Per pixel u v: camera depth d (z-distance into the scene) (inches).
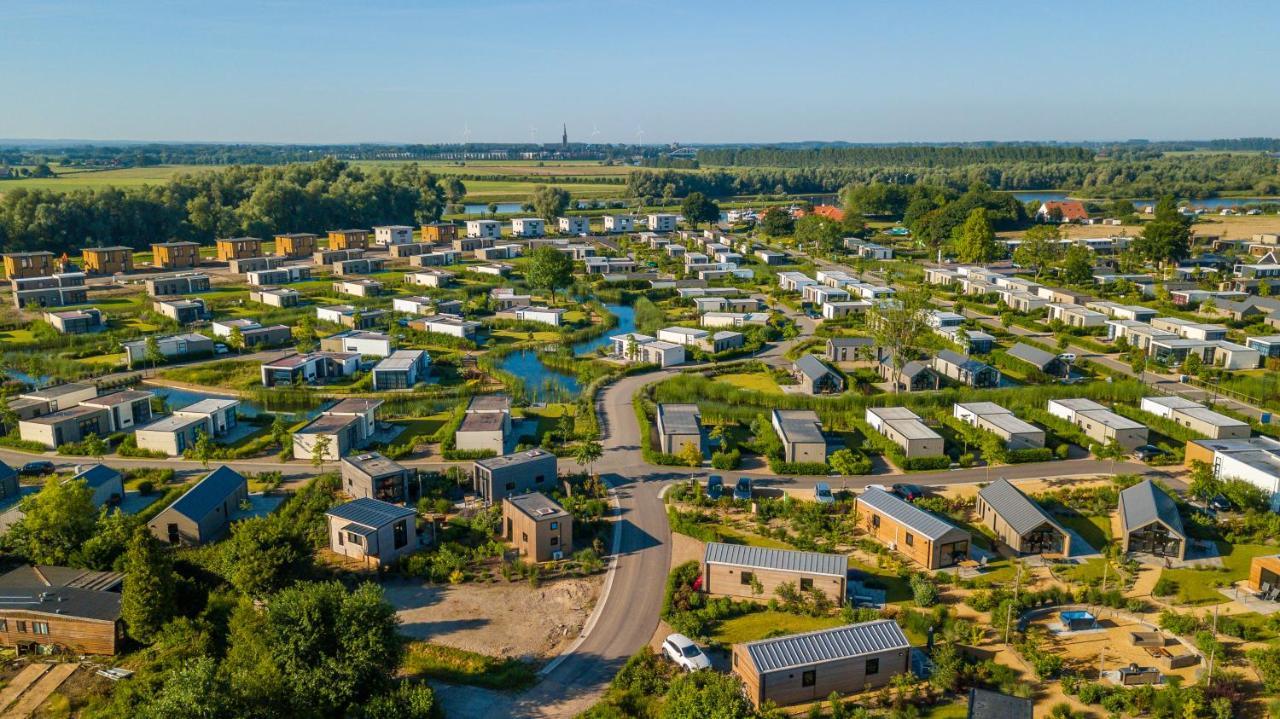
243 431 4315.9
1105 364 5556.1
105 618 2425.0
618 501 3454.7
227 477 3316.9
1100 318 6348.4
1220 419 4023.1
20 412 4156.0
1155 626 2509.8
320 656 2134.6
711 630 2544.3
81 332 6417.3
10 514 3095.5
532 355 6082.7
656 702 2161.7
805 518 3213.6
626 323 7209.6
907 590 2743.6
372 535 2871.6
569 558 2989.7
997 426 3996.1
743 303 7347.4
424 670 2337.6
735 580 2721.5
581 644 2482.8
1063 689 2202.3
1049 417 4281.5
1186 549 2984.7
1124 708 2121.1
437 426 4375.0
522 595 2746.1
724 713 1923.0
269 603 2289.6
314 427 3927.2
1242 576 2805.1
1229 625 2433.6
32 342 5915.4
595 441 4119.1
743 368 5575.8
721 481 3538.4
